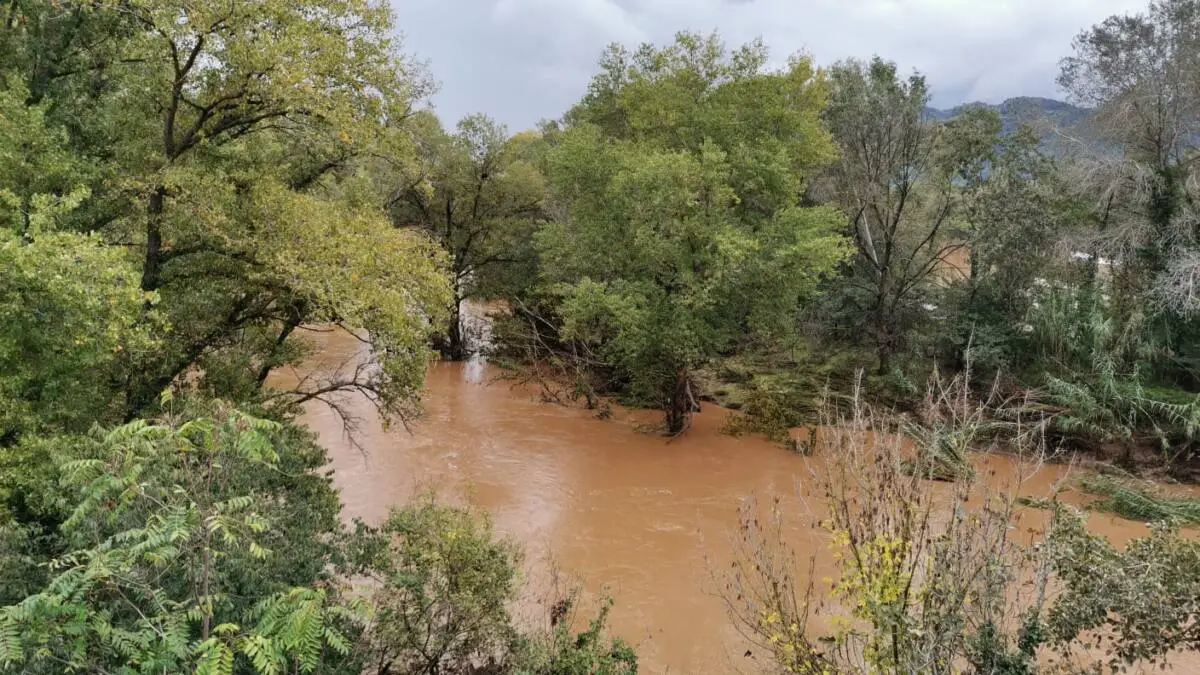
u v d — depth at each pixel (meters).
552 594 13.02
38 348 9.28
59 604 4.98
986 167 24.94
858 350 27.48
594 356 29.33
